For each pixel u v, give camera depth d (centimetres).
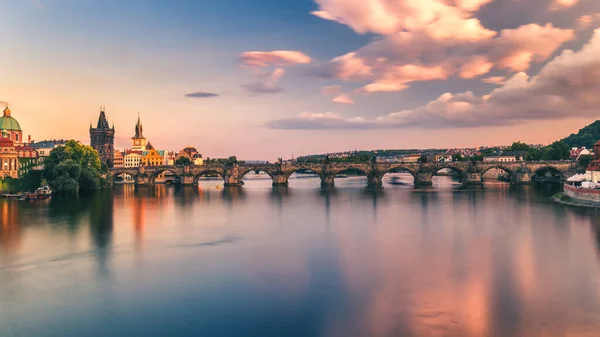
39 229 10656
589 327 4941
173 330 4962
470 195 18550
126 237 9788
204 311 5469
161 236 9925
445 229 10500
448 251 8275
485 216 12356
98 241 9356
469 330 4906
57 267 7350
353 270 7081
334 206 15475
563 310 5391
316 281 6550
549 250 8219
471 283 6388
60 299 5888
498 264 7325
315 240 9450
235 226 11294
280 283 6475
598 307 5462
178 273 6988
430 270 7050
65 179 19362
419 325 5041
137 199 18150
